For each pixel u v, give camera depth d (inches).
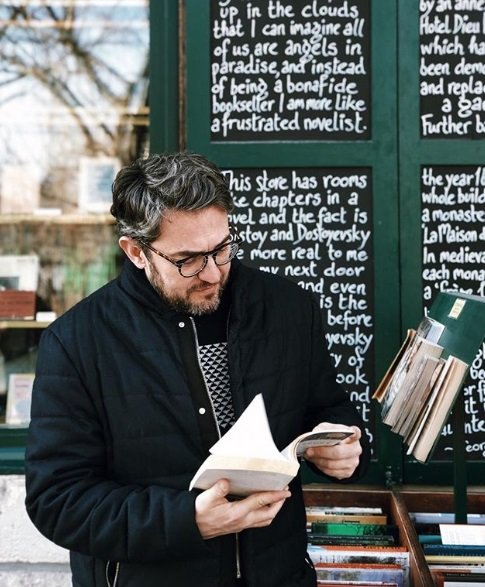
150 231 61.3
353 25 105.8
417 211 104.6
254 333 67.1
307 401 72.6
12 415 117.9
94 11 125.0
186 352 65.4
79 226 128.5
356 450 64.2
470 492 98.7
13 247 128.3
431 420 70.2
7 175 129.3
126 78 125.3
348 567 81.7
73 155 129.0
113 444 64.6
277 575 65.1
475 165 104.4
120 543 60.2
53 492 62.1
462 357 70.2
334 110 106.0
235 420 65.2
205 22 105.9
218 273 62.5
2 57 128.3
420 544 80.2
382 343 104.7
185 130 107.4
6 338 124.1
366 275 105.7
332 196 105.8
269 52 106.2
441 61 105.0
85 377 64.5
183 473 63.9
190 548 58.9
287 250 106.2
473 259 104.8
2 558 105.4
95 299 67.9
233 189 106.3
